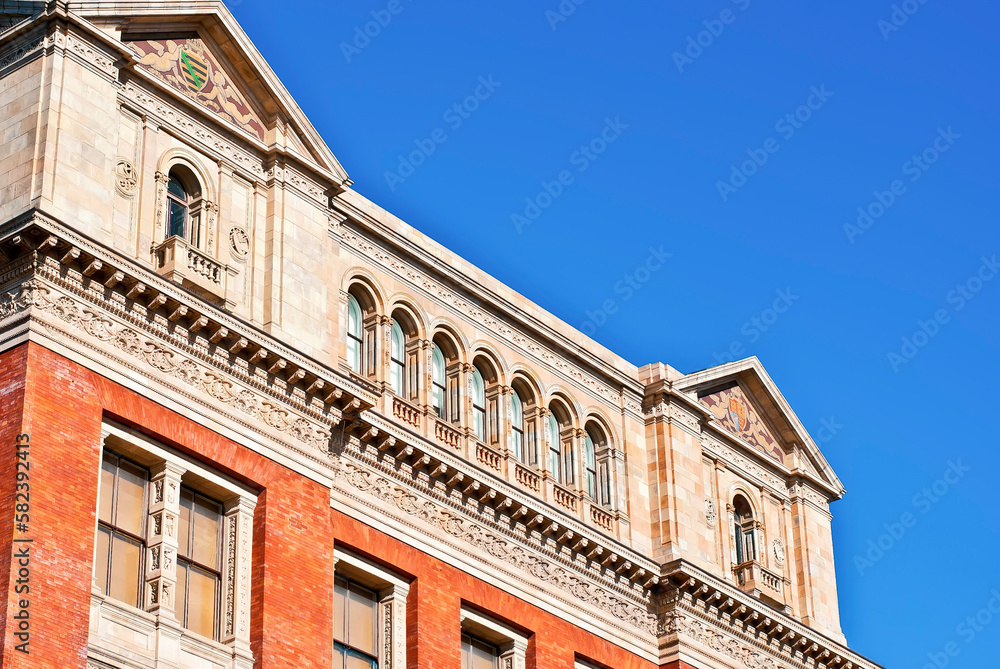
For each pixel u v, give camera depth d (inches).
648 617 2143.2
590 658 2039.9
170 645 1566.2
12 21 1710.1
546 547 2028.8
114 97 1700.3
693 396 2332.7
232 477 1688.0
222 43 1850.4
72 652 1465.3
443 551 1900.8
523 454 2111.2
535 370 2150.6
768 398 2472.9
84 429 1555.1
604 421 2218.3
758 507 2402.8
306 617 1679.4
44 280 1568.7
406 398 1979.6
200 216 1770.4
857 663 2377.0
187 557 1642.5
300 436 1759.4
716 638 2193.7
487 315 2116.1
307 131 1899.6
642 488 2224.4
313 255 1861.5
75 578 1491.1
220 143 1819.6
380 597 1847.9
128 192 1695.4
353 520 1814.7
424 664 1822.1
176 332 1665.8
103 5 1708.9
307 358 1760.6
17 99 1656.0
